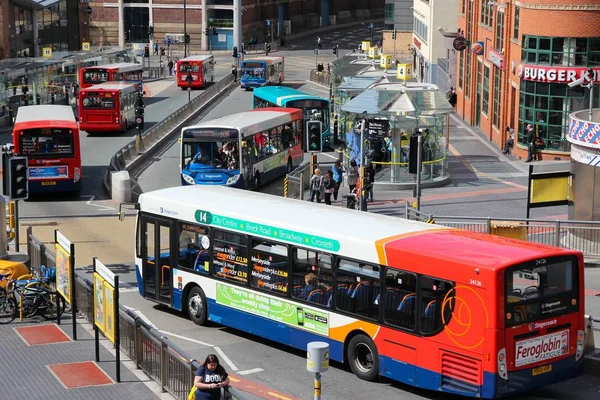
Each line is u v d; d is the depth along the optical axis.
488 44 111.06
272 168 84.06
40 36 191.00
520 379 32.44
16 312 44.66
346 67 126.38
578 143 55.84
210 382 29.69
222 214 41.75
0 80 130.38
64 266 41.62
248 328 41.09
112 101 115.62
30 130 76.88
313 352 28.19
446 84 142.75
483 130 115.19
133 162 93.69
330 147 107.69
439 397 34.84
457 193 79.50
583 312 34.12
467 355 32.50
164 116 136.88
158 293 45.59
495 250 33.53
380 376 36.41
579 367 34.31
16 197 53.31
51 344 40.56
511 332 32.03
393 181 81.75
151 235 45.72
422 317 33.88
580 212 56.38
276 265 39.53
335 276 37.09
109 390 34.78
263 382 36.31
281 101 102.75
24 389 34.91
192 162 75.94
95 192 81.81
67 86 151.50
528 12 91.25
